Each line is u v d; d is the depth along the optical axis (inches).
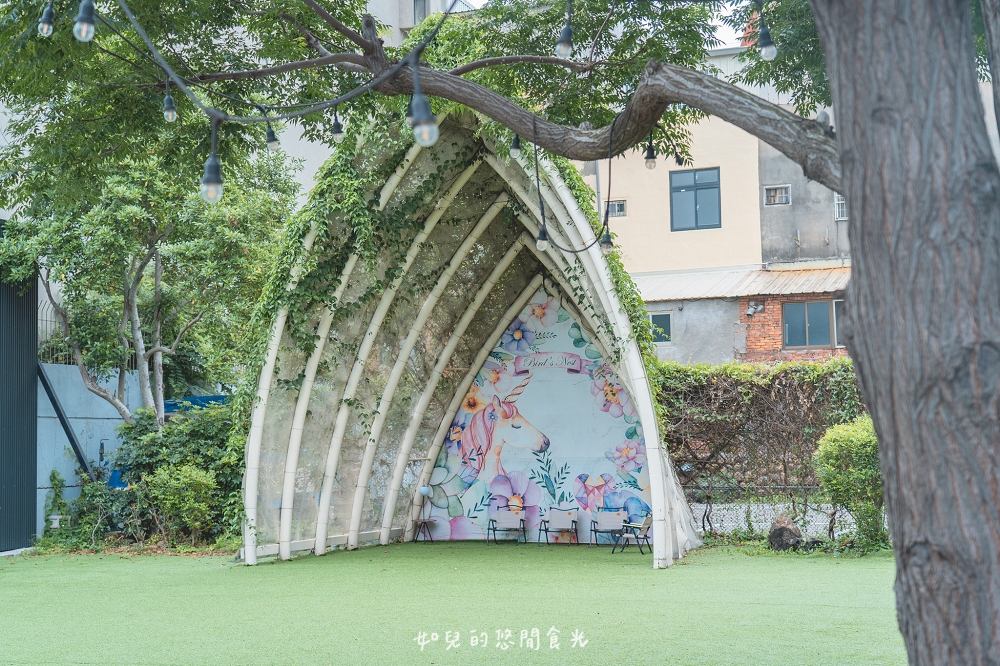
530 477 617.0
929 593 117.0
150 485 617.3
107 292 656.4
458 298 600.7
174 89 315.6
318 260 514.0
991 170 119.2
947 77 120.8
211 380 834.8
